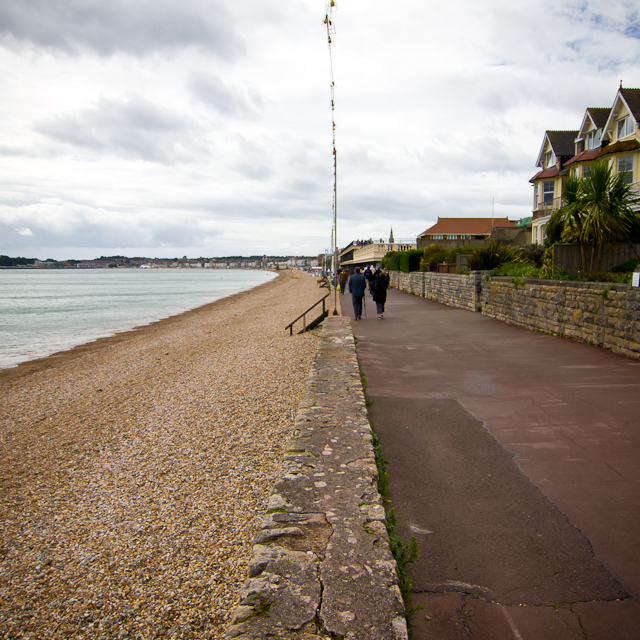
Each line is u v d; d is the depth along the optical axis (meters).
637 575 2.81
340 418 4.84
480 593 2.70
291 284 81.44
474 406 6.17
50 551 4.28
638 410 5.62
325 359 8.16
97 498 5.25
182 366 12.77
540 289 11.58
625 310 8.29
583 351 8.92
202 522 4.57
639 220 11.17
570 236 12.23
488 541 3.20
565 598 2.64
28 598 3.65
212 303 42.78
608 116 23.64
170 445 6.64
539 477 4.11
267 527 2.77
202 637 3.12
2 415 9.07
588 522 3.39
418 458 4.62
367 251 59.59
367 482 3.38
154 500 5.09
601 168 11.49
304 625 1.98
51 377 12.79
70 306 40.03
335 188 30.86
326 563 2.41
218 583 3.66
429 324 14.26
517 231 40.25
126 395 9.94
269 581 2.27
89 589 3.71
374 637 1.91
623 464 4.27
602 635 2.37
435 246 31.78
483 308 16.09
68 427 7.94
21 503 5.26
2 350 18.02
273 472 5.54
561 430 5.14
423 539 3.25
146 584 3.72
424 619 2.52
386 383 7.55
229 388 9.56
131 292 63.34
